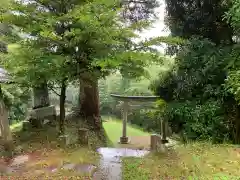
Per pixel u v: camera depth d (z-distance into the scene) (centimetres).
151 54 614
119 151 685
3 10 608
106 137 1056
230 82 656
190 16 894
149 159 600
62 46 619
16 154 623
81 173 509
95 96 1070
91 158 604
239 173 455
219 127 782
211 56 809
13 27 733
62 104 734
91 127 1005
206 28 888
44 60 559
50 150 651
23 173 509
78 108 1085
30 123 865
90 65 660
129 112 1385
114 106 1482
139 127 1327
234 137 785
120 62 587
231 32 857
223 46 845
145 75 658
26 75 611
